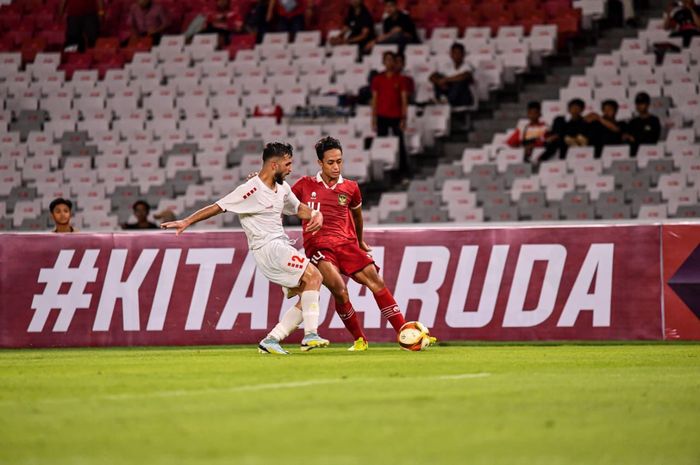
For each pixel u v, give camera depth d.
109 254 47.31
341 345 45.44
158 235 47.06
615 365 32.97
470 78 79.75
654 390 25.25
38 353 43.66
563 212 70.94
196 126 82.50
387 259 45.88
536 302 45.09
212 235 46.69
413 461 15.91
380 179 77.50
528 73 83.44
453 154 79.38
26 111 85.94
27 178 81.38
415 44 83.81
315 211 37.34
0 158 82.69
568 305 44.97
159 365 33.97
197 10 92.25
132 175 79.75
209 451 16.94
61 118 85.38
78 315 47.25
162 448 17.31
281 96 83.19
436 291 45.56
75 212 78.75
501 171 74.06
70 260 47.53
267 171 37.59
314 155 78.50
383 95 77.88
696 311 44.41
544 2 86.00
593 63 83.19
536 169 73.94
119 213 78.31
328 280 38.97
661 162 72.00
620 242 44.84
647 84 77.88
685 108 75.88
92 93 86.94
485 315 45.25
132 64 88.06
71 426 19.92
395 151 77.00
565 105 77.12
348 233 39.38
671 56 78.81
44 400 24.14
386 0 84.75
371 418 20.42
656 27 82.50
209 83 85.50
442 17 86.38
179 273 46.81
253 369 31.61
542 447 17.23
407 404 22.50
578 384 26.66
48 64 88.94
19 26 94.69
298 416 20.77
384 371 30.58
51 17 94.81
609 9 86.12
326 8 89.88
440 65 81.75
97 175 80.25
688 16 80.56
